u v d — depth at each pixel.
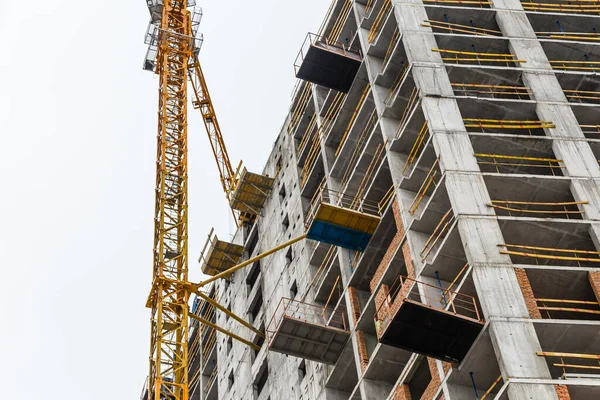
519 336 42.19
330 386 58.84
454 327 43.41
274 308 71.38
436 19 62.16
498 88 57.56
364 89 66.88
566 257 47.09
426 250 51.53
